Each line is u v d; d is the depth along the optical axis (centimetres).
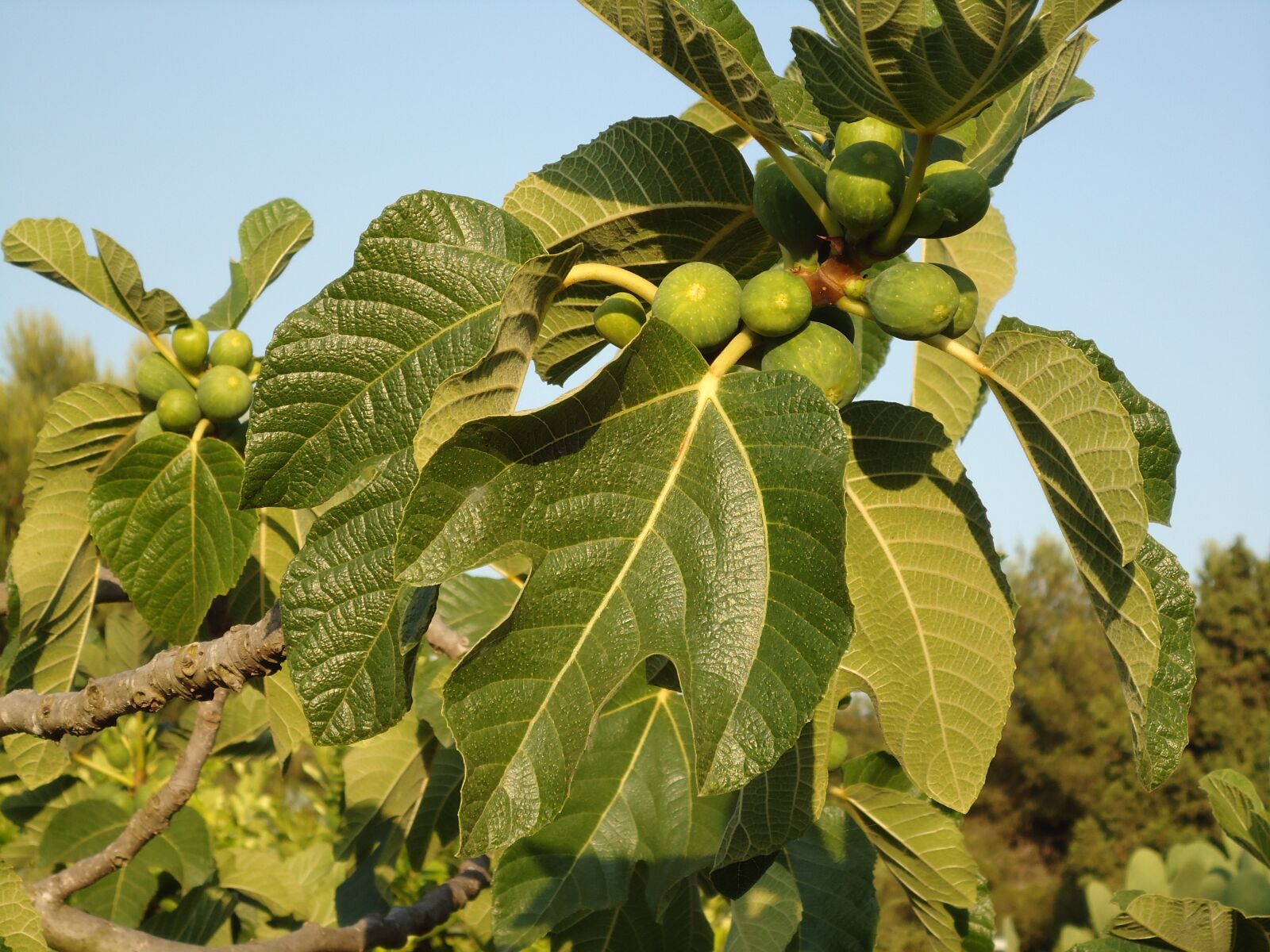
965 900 287
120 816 390
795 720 135
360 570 160
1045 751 2255
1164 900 216
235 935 446
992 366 166
